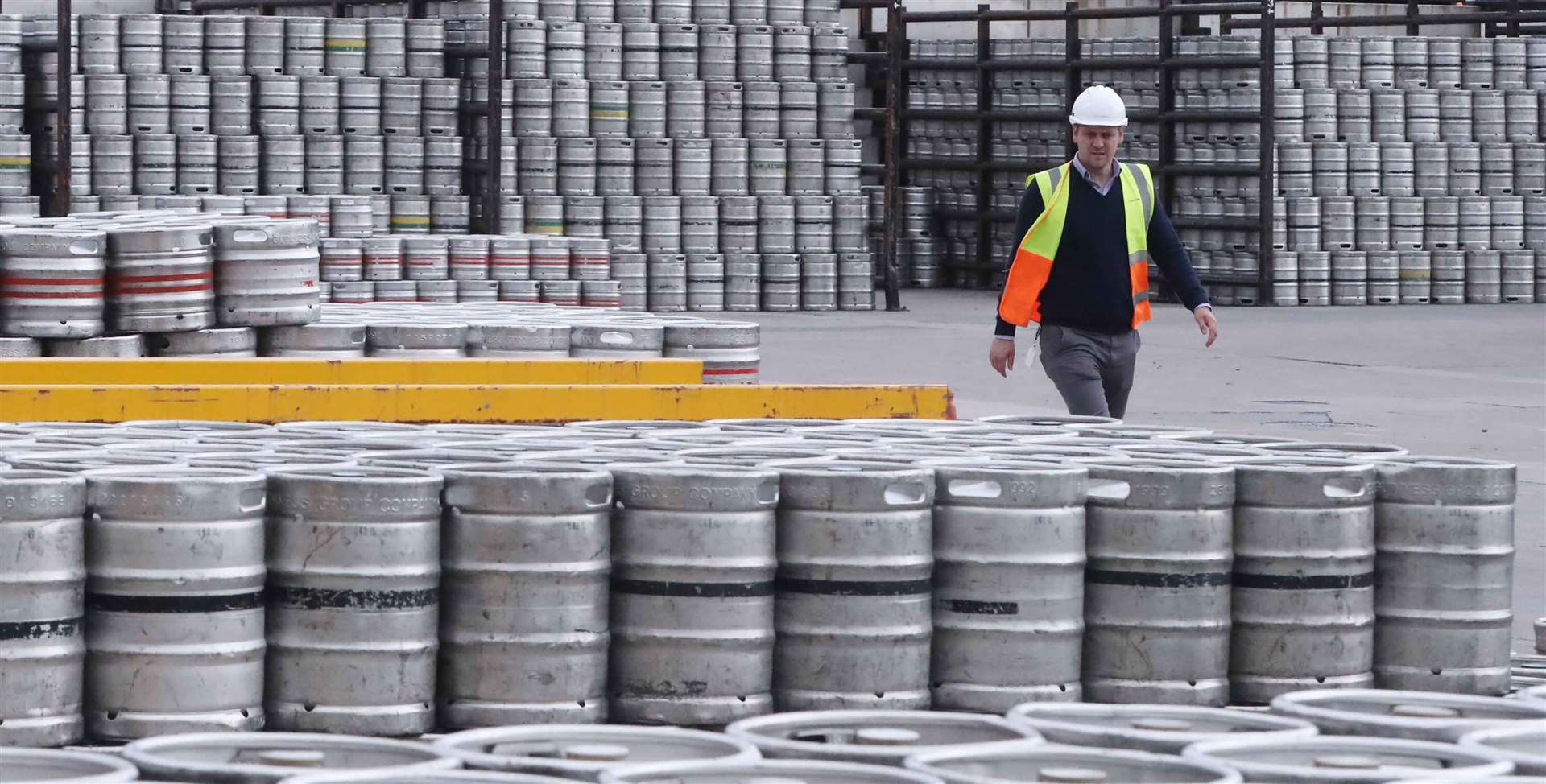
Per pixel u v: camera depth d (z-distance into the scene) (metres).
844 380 44.44
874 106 79.44
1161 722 9.58
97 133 56.12
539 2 62.06
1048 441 13.81
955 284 78.75
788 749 8.74
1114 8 74.44
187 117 56.59
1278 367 48.12
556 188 62.28
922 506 11.18
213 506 10.42
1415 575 12.12
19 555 10.17
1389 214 71.19
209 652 10.40
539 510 10.69
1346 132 71.00
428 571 10.67
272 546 10.67
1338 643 11.88
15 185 55.94
